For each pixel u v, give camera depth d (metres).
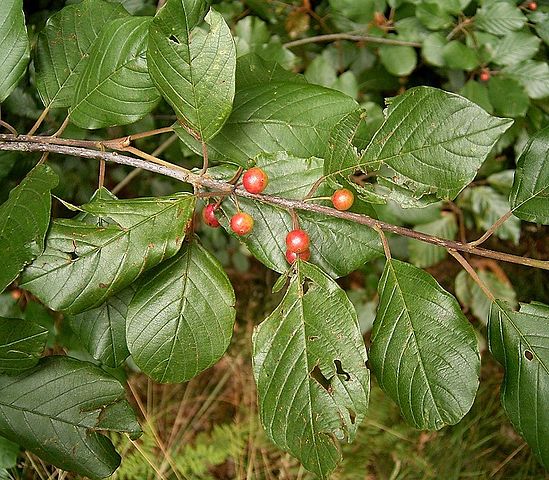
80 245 0.17
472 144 0.18
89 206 0.18
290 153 0.21
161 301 0.19
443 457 0.60
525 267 0.66
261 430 0.60
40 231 0.17
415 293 0.18
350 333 0.18
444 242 0.18
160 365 0.19
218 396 0.63
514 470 0.61
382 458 0.59
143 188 0.47
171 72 0.18
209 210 0.20
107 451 0.20
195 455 0.58
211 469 0.60
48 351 0.36
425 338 0.18
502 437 0.62
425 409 0.18
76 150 0.20
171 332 0.19
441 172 0.18
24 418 0.19
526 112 0.38
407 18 0.38
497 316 0.19
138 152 0.20
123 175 0.47
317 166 0.20
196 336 0.19
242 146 0.21
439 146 0.18
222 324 0.19
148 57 0.18
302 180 0.19
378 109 0.37
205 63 0.17
